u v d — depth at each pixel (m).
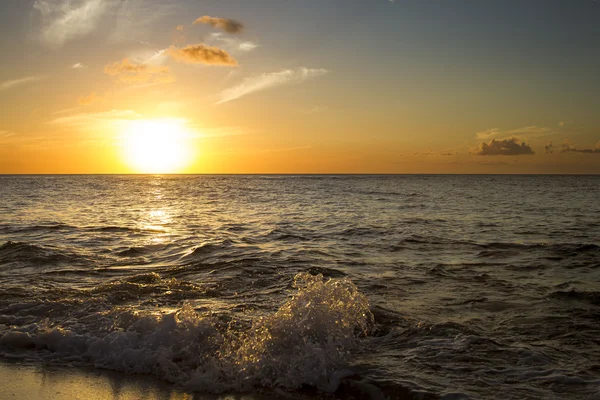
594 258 10.99
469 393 4.37
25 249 11.66
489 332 5.95
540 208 27.16
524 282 8.66
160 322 5.75
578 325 6.19
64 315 6.50
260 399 4.46
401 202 32.97
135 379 4.87
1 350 5.52
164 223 19.30
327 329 5.50
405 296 7.68
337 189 59.38
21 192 49.47
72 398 4.47
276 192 51.06
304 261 10.70
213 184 86.50
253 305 7.09
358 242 13.81
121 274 9.38
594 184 81.38
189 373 4.94
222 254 11.67
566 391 4.38
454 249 12.50
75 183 91.19
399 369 4.89
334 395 4.50
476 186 71.31
